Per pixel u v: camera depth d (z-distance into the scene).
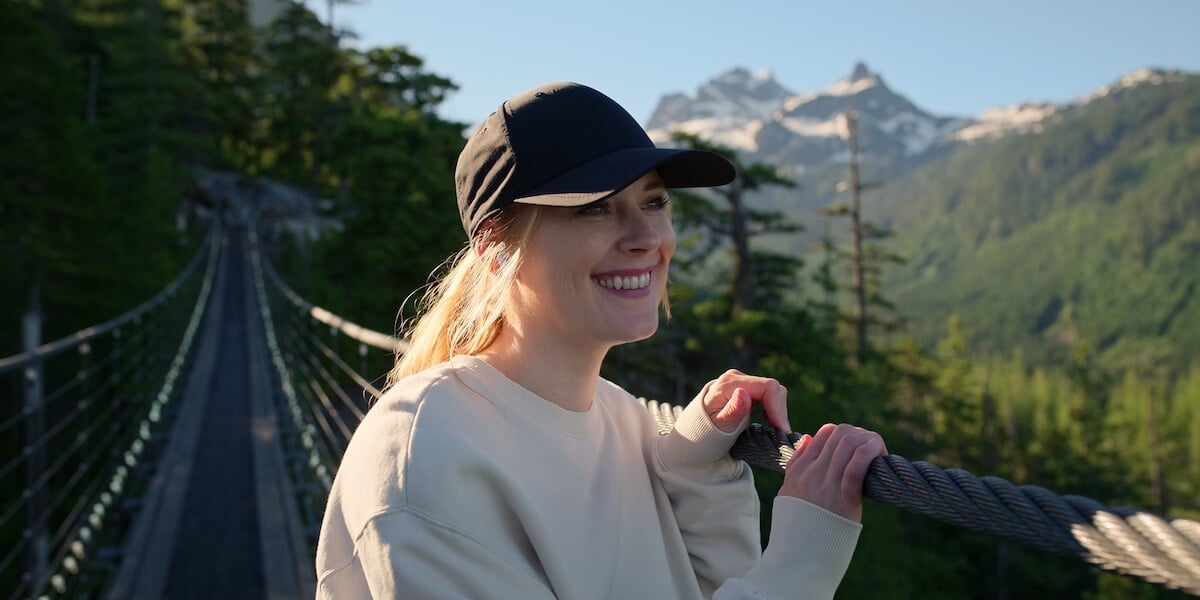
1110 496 39.34
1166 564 0.68
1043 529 0.78
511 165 1.18
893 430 27.16
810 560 1.04
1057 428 39.75
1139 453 45.59
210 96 69.38
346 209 32.31
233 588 5.54
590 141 1.17
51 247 25.20
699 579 1.37
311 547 6.12
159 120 55.38
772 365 24.44
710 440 1.30
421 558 1.03
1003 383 86.00
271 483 7.92
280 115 64.56
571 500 1.19
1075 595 27.59
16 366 3.93
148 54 57.78
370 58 43.41
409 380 1.22
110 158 45.75
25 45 26.58
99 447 7.13
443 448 1.08
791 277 26.52
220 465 8.80
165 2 71.06
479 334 1.26
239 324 23.97
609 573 1.19
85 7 58.88
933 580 25.77
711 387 1.33
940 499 0.89
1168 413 66.88
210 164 60.78
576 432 1.24
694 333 25.22
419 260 29.88
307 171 64.56
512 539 1.11
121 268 29.52
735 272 26.03
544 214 1.19
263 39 77.69
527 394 1.22
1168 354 187.75
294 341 12.93
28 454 4.55
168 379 12.48
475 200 1.23
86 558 6.08
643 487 1.34
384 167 30.30
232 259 43.88
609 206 1.19
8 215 24.59
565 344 1.24
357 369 18.58
